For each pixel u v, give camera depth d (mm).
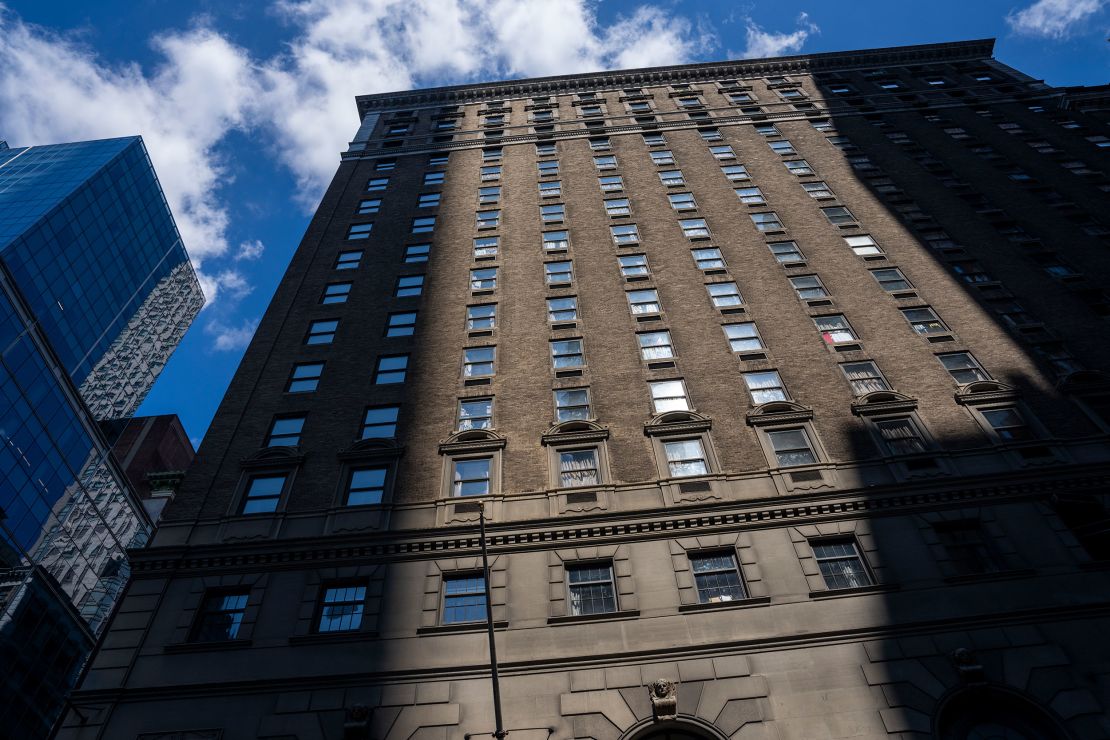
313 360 35750
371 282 41562
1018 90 66250
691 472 28375
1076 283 37938
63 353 91688
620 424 30594
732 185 49656
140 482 92125
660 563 25141
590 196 49188
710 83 69375
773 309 36688
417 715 21969
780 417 29703
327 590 25672
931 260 40281
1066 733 20094
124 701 22625
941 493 26172
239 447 31109
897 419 29672
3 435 66125
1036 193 48250
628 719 21453
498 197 50094
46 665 61344
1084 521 25172
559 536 26172
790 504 26312
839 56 73062
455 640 23594
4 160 108812
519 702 22047
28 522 67688
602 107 65188
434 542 26312
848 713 20953
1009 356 32719
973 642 22188
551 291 39312
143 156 115875
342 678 22844
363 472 29578
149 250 116688
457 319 37938
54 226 91188
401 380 34281
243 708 22344
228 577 25906
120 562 80000
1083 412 29188
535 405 32062
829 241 42500
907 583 23812
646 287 39094
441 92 69250
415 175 54719
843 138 57469
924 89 67375
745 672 22094
